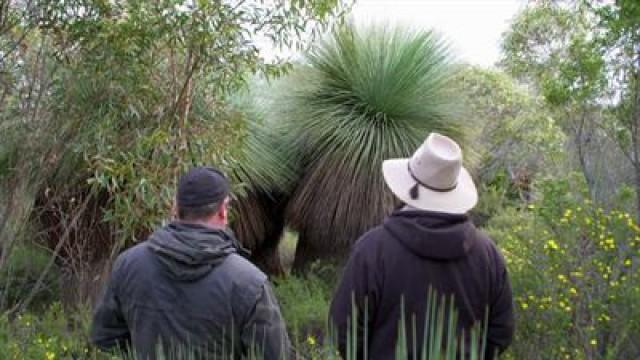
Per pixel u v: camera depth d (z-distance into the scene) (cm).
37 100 534
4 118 542
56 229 631
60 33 511
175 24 472
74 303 599
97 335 257
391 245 237
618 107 485
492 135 1121
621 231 407
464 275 237
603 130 525
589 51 487
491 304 246
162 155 499
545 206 430
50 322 522
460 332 237
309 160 789
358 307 238
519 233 483
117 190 535
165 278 234
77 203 616
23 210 559
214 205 235
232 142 553
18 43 512
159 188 497
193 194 233
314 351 384
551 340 381
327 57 801
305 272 805
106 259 615
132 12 471
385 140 760
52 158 546
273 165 765
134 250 245
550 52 706
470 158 837
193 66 495
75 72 515
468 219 241
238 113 575
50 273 644
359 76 780
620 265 398
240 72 515
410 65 782
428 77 790
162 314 233
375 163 750
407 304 234
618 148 523
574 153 698
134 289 238
